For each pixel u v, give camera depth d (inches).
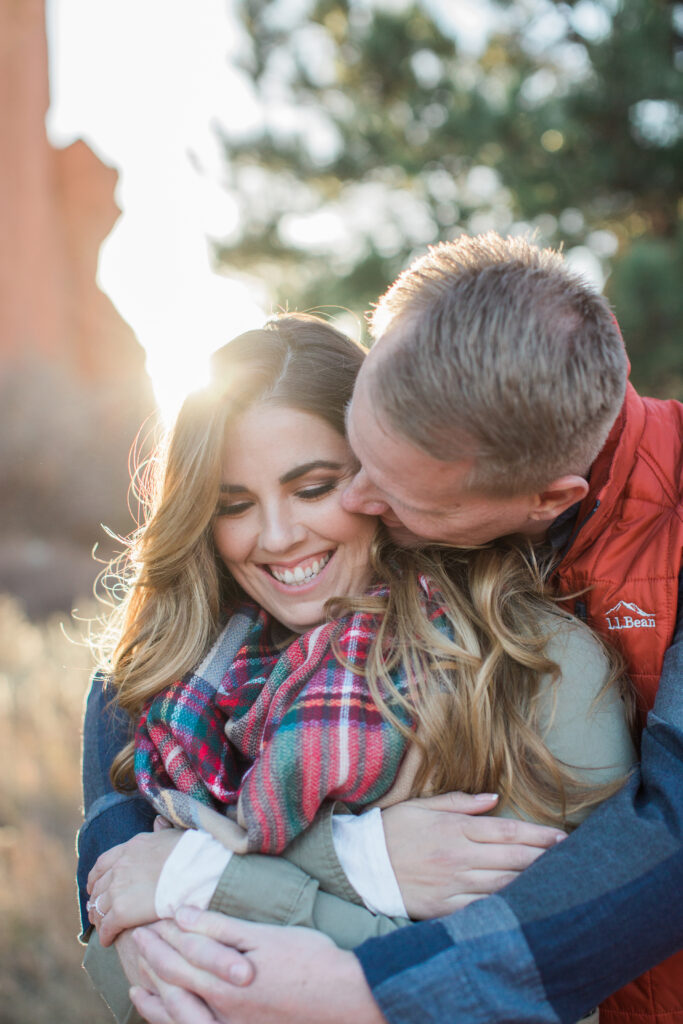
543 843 45.6
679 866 41.6
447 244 47.6
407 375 42.4
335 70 398.9
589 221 316.2
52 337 779.4
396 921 45.9
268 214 398.0
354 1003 41.7
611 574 51.3
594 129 298.4
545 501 47.2
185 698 54.9
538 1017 40.3
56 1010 96.8
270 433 51.9
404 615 51.5
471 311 41.5
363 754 47.6
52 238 805.2
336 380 53.1
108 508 490.6
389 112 364.2
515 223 320.2
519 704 49.2
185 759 53.7
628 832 42.9
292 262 403.9
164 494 56.0
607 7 301.9
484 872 45.3
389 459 44.7
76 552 459.8
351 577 55.8
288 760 47.3
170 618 57.2
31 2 807.7
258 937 44.5
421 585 52.7
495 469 43.3
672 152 284.5
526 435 42.0
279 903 45.9
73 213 832.3
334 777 47.1
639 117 290.5
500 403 41.1
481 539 49.7
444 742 48.3
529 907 41.9
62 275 810.2
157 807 52.1
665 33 288.0
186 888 47.2
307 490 52.7
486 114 310.3
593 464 50.3
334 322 68.3
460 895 45.3
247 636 58.1
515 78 313.7
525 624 50.4
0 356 667.4
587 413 43.0
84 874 56.2
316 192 398.3
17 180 779.4
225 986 43.8
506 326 41.1
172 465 55.0
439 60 360.8
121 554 65.0
